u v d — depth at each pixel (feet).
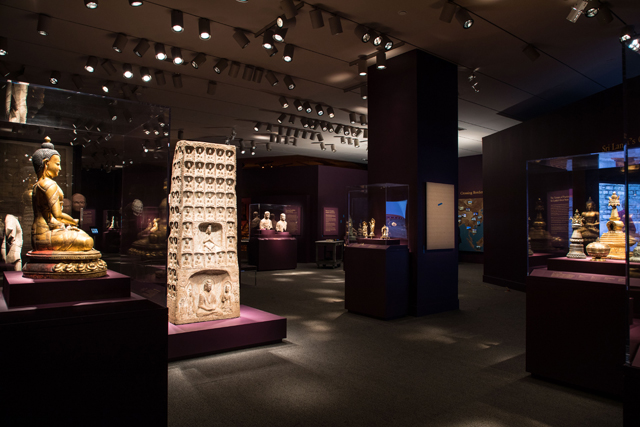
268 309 22.35
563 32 19.21
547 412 10.21
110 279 7.21
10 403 5.79
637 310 6.48
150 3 16.51
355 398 10.93
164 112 7.13
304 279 34.55
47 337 6.05
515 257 30.35
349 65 23.07
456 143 23.22
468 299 26.00
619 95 22.35
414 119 21.33
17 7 16.62
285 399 10.80
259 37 19.76
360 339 16.62
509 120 34.35
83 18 17.66
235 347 14.90
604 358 11.05
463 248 51.90
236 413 9.96
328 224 50.90
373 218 22.68
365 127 37.01
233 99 29.14
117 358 6.63
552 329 12.03
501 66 23.38
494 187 33.17
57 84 25.57
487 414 10.09
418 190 21.09
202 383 11.81
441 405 10.57
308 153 49.37
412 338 16.84
